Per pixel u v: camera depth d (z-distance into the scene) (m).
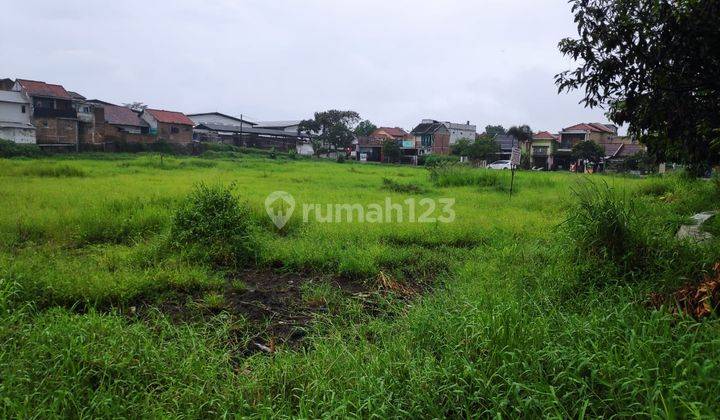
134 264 6.28
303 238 8.04
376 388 3.16
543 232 8.37
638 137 6.81
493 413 2.88
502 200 13.30
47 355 3.57
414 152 61.03
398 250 7.35
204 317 4.82
